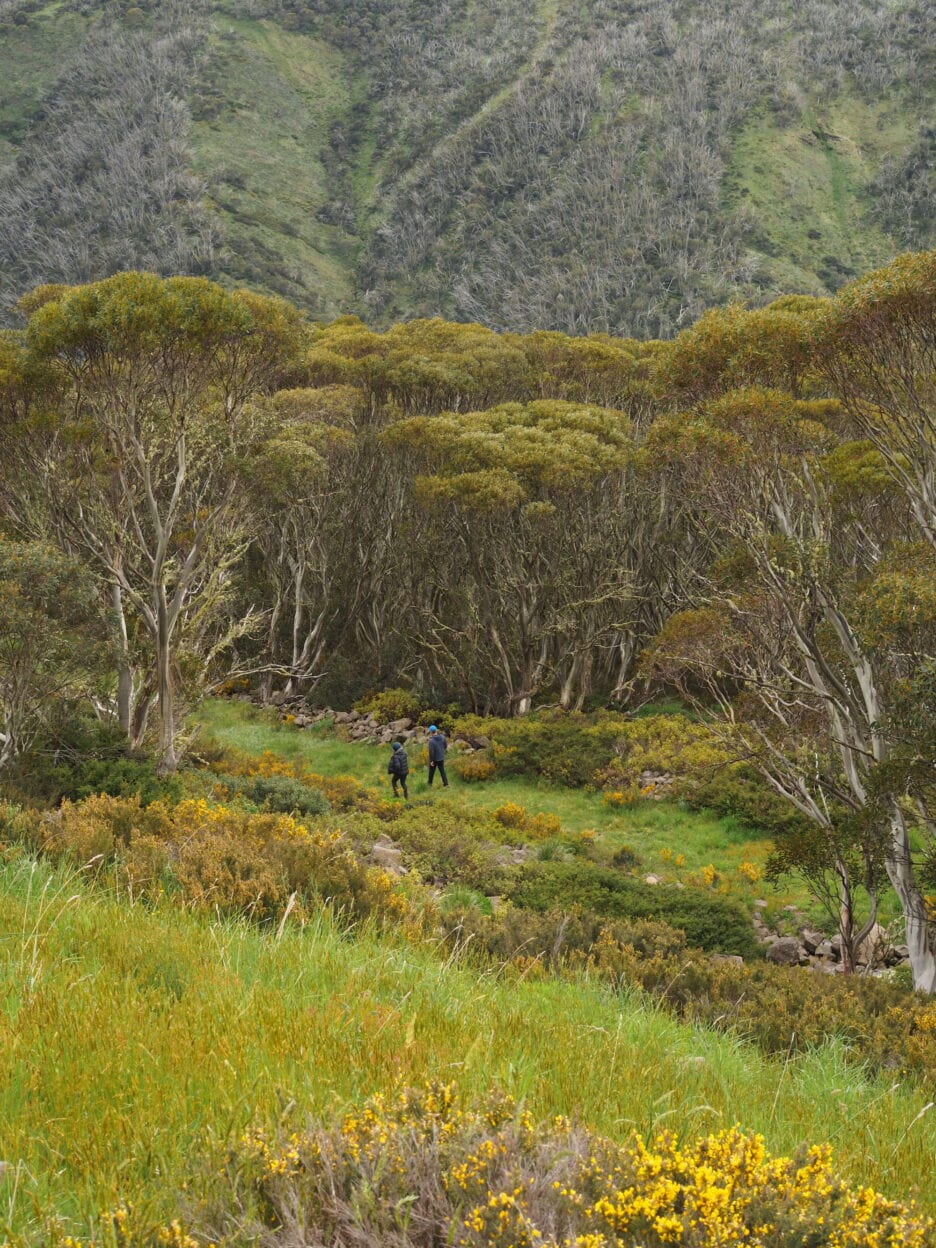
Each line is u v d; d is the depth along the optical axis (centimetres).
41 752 1925
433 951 849
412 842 2030
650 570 3844
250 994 484
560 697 3934
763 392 1759
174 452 2380
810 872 1661
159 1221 263
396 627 4338
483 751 3247
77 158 19425
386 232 19362
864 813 1473
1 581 1772
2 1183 287
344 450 4056
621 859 2322
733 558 1945
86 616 1869
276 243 18275
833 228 17412
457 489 3300
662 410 4184
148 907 809
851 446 2133
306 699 4175
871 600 1530
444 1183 281
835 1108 573
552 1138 305
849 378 1752
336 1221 267
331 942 707
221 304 2033
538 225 18588
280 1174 279
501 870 1905
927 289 1538
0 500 2352
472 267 18162
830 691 1786
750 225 17262
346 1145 291
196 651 2630
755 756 1858
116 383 2091
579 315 15750
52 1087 356
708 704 3603
